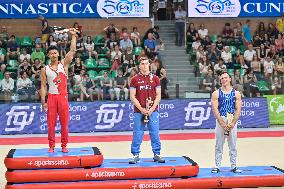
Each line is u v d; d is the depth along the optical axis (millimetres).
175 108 22359
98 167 10836
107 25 29109
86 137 19797
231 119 11094
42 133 21547
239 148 16344
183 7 30391
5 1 26984
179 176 10844
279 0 28203
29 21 28688
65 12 27234
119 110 22062
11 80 21953
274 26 28688
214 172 11352
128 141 18438
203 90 22734
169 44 28547
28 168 10617
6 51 26500
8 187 10398
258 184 10930
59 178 10570
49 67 11094
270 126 23031
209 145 17094
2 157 14922
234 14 27828
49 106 11117
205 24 29672
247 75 23219
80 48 26094
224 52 26328
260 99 22953
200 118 22516
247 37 28312
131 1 27328
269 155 15016
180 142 17906
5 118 21391
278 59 25453
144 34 29547
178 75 25422
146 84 11141
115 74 23672
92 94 22031
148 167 10836
